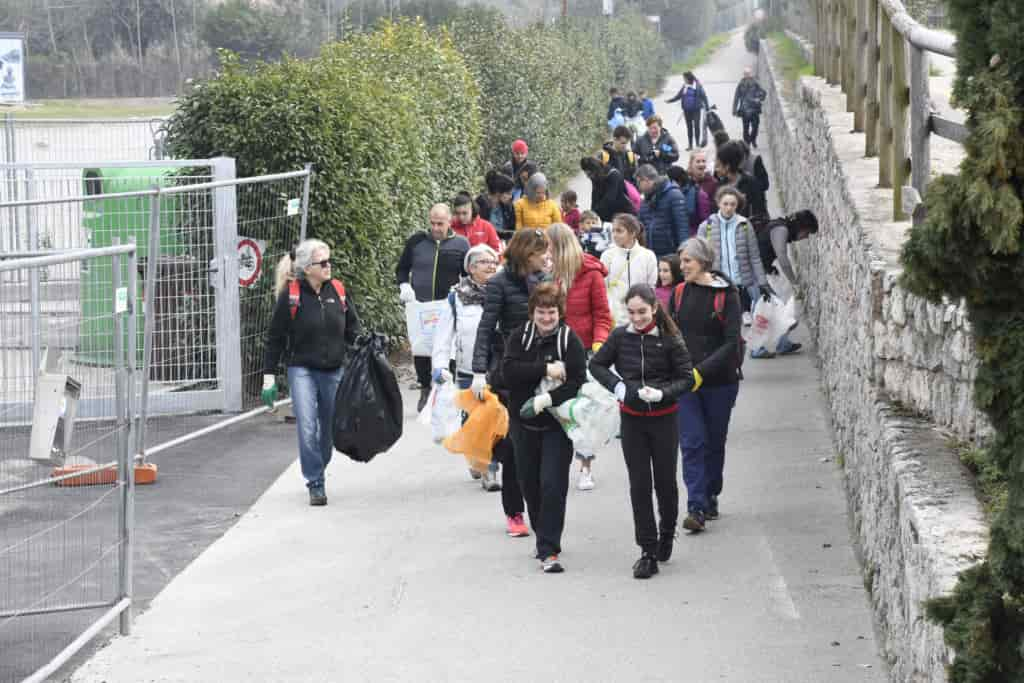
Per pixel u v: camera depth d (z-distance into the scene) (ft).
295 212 59.00
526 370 36.22
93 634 31.12
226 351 56.95
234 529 41.91
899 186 39.47
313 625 33.22
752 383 60.34
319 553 39.27
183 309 56.08
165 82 192.95
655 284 49.78
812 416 53.88
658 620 32.55
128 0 194.59
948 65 63.57
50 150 111.55
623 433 36.19
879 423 31.32
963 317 27.94
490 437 40.11
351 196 61.26
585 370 36.50
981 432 27.25
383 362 43.78
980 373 17.94
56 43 195.93
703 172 67.36
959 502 24.21
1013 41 16.85
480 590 35.40
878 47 51.21
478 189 96.63
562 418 35.81
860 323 38.24
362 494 45.91
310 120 60.44
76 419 32.73
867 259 35.86
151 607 34.94
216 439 53.98
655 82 264.93
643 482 35.81
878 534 31.48
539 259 39.37
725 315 39.27
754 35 337.52
